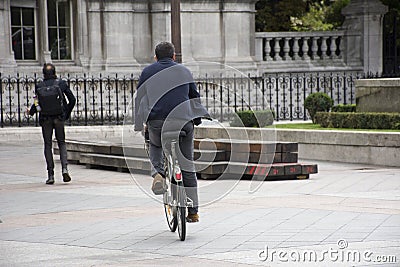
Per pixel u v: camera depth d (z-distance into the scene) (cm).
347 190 2923
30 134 5056
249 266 1831
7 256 1981
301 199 2733
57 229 2308
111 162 3644
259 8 7925
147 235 2200
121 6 5912
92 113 5666
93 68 5844
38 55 5828
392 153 3606
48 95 3250
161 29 5988
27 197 2912
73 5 5925
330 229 2209
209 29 6150
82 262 1905
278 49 6456
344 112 4300
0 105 5369
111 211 2584
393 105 4041
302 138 3950
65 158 3322
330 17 7656
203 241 2103
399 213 2433
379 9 6625
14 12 5712
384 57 6931
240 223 2331
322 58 6606
